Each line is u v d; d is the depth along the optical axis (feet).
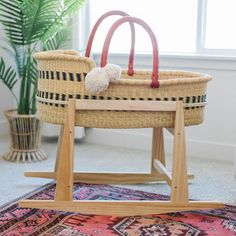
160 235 5.24
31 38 8.03
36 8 7.66
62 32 8.65
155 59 5.57
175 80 5.62
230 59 8.49
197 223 5.60
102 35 9.77
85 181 7.14
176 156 5.73
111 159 8.77
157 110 5.65
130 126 5.71
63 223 5.50
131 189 6.94
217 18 8.82
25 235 5.17
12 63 9.93
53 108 5.74
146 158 8.91
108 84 5.44
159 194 6.70
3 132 10.61
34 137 8.52
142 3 9.45
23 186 6.95
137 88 5.59
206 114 8.96
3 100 10.52
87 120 5.67
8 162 8.38
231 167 8.38
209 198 6.59
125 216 5.74
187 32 9.16
